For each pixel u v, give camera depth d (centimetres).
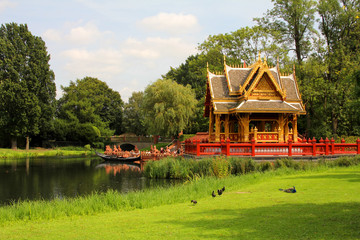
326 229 1012
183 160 3691
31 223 1372
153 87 7494
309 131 5825
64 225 1291
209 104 4472
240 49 7231
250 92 3828
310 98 5341
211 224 1161
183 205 1612
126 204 1672
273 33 6281
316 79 5344
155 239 1009
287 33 6366
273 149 3297
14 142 8075
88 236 1093
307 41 6172
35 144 9212
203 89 8775
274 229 1044
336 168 2842
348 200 1426
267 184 2111
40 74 8125
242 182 2244
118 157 6425
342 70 5228
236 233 1023
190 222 1213
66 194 2745
